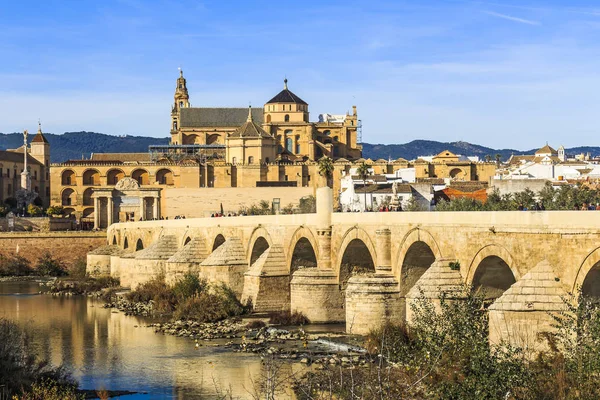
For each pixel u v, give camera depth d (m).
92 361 96.19
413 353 61.66
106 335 114.75
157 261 168.38
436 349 57.16
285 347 97.12
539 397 54.66
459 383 54.25
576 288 69.44
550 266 72.31
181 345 104.50
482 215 81.19
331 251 113.06
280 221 127.25
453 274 84.12
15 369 77.88
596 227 68.62
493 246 78.94
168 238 171.62
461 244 83.88
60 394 75.38
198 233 159.38
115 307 148.12
